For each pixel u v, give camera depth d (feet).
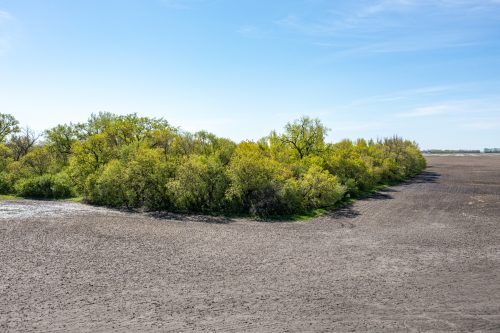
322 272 48.16
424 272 48.42
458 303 37.60
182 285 42.63
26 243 60.44
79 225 75.61
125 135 148.15
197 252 57.47
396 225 82.69
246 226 80.69
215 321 32.99
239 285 42.88
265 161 102.83
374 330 31.35
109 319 33.17
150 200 103.14
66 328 31.32
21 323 32.14
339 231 76.07
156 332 30.71
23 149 174.60
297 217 92.02
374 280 45.03
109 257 53.62
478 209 102.89
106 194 108.99
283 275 46.75
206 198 100.53
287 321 33.12
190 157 110.32
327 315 34.53
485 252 58.90
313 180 104.27
